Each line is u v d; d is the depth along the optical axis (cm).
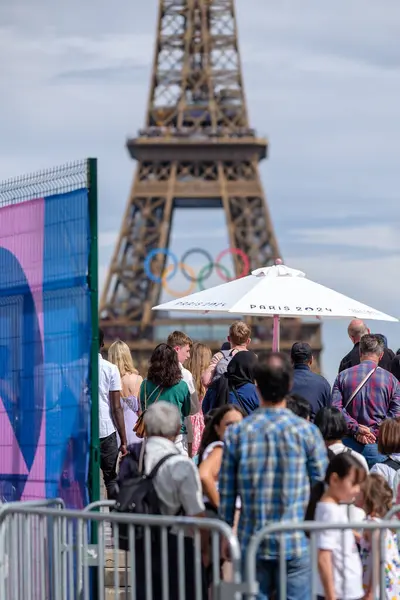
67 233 1898
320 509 1490
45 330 1948
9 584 1698
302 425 1441
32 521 1681
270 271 2628
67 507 1873
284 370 1445
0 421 2045
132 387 2633
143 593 1539
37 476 1947
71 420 1873
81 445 1844
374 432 2367
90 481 1831
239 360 2138
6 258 2061
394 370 2686
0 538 1686
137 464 1614
